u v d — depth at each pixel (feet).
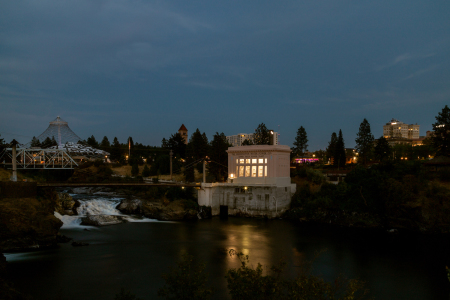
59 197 232.12
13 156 184.55
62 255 149.38
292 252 163.43
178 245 173.47
